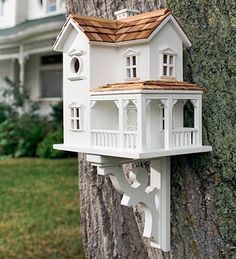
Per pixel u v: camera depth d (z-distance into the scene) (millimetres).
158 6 2215
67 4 2711
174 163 2164
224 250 2105
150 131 1869
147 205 2082
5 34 12812
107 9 2465
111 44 1960
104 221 2639
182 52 2033
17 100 11828
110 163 1940
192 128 1924
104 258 2664
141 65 1918
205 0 2072
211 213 2107
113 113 1979
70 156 10570
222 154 2049
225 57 2049
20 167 9344
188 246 2166
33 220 5680
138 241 2510
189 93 1873
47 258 4395
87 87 1950
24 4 12789
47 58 13531
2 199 6770
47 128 11211
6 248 4695
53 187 7516
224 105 2051
